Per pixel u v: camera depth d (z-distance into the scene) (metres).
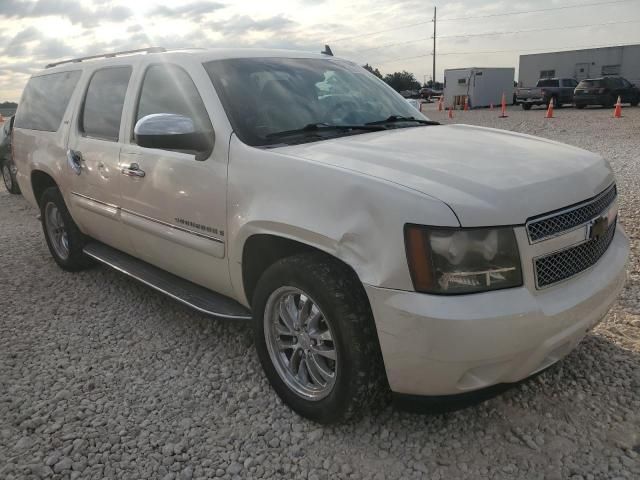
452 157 2.81
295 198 2.75
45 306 4.65
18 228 7.61
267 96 3.48
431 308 2.31
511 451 2.68
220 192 3.17
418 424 2.90
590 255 2.72
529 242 2.40
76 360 3.72
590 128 17.17
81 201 4.66
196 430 2.95
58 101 5.14
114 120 4.23
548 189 2.55
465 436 2.80
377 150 2.91
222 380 3.41
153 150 3.70
